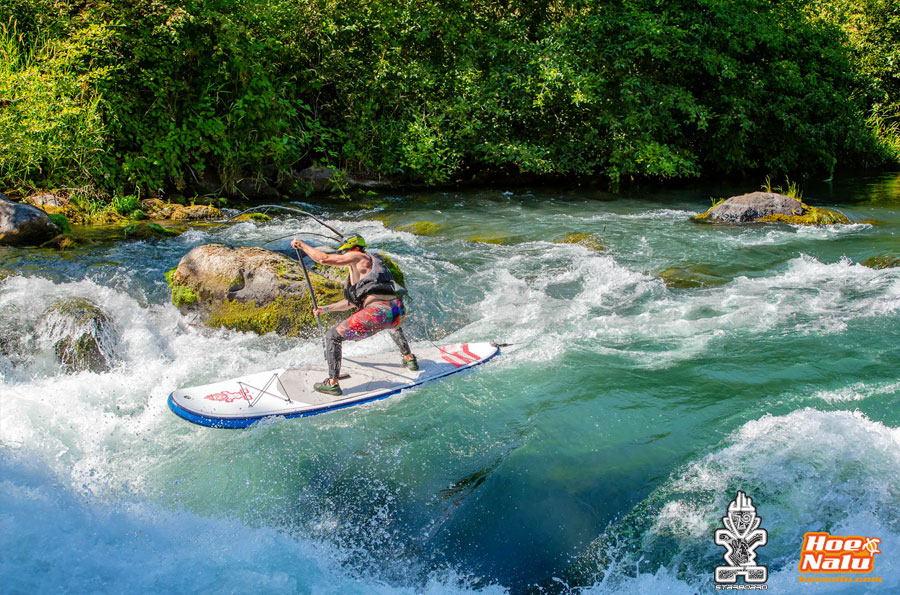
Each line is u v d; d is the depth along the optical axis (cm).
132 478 430
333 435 475
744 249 865
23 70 925
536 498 403
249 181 1130
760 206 1022
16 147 882
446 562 362
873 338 602
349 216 1031
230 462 447
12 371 553
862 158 1773
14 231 764
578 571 352
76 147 932
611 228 974
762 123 1524
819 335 612
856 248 857
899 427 459
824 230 952
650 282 753
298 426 486
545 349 600
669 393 516
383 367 562
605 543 369
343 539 380
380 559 365
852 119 1688
